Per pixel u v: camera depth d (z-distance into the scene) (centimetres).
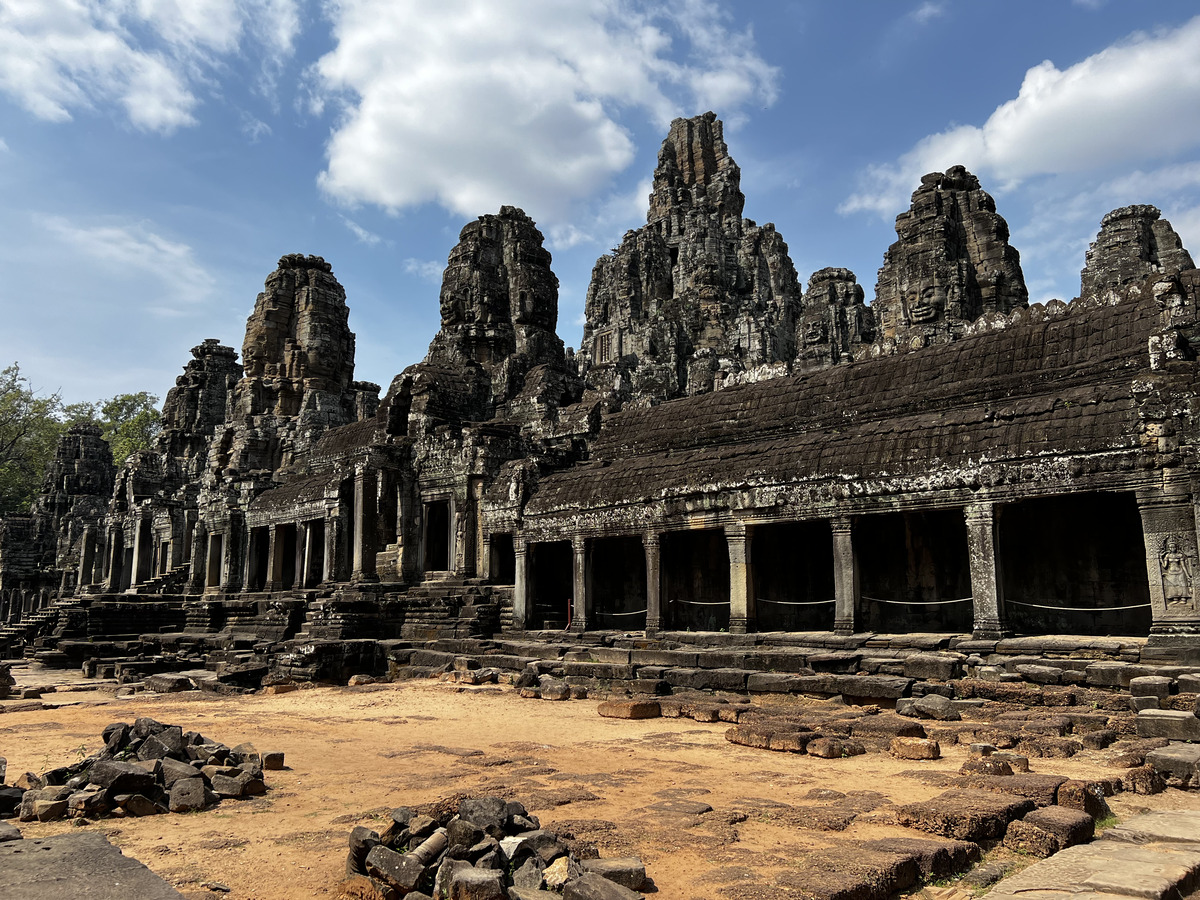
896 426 2186
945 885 722
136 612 4122
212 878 763
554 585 3247
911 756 1241
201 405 7106
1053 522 2188
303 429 5153
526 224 5400
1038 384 2211
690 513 2491
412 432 3878
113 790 995
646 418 3316
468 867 681
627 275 9375
